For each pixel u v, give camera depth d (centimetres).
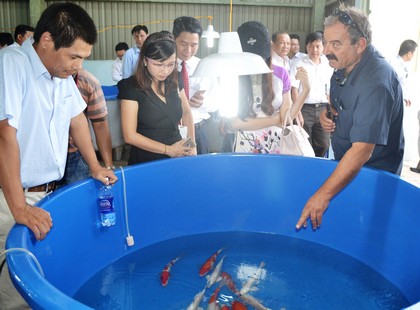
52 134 160
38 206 146
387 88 161
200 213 216
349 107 179
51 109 156
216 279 177
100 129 211
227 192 216
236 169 214
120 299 164
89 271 179
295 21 809
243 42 208
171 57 197
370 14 526
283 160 210
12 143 138
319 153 415
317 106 400
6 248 121
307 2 797
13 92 139
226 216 220
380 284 179
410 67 523
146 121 210
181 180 207
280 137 242
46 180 167
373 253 190
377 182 184
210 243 210
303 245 209
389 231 182
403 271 174
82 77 196
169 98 214
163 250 202
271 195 216
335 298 168
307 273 185
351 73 174
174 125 218
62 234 160
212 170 212
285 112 242
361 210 193
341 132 191
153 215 204
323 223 208
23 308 172
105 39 808
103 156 214
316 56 395
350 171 168
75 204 168
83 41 136
